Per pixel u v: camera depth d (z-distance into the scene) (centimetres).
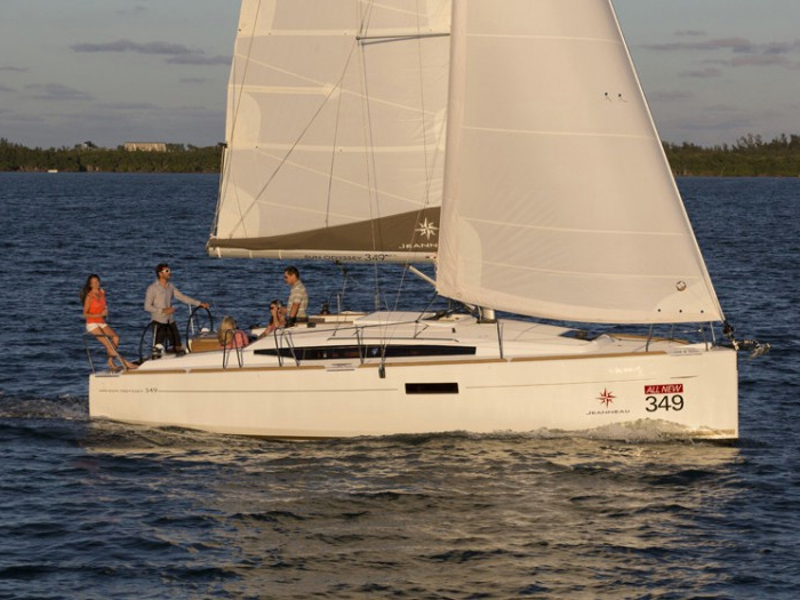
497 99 4209
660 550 3394
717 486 3928
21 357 6331
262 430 4434
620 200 4203
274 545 3450
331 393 4356
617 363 4241
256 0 4453
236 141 4528
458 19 4206
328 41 4441
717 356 4231
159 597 3086
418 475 4019
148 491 3934
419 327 4575
